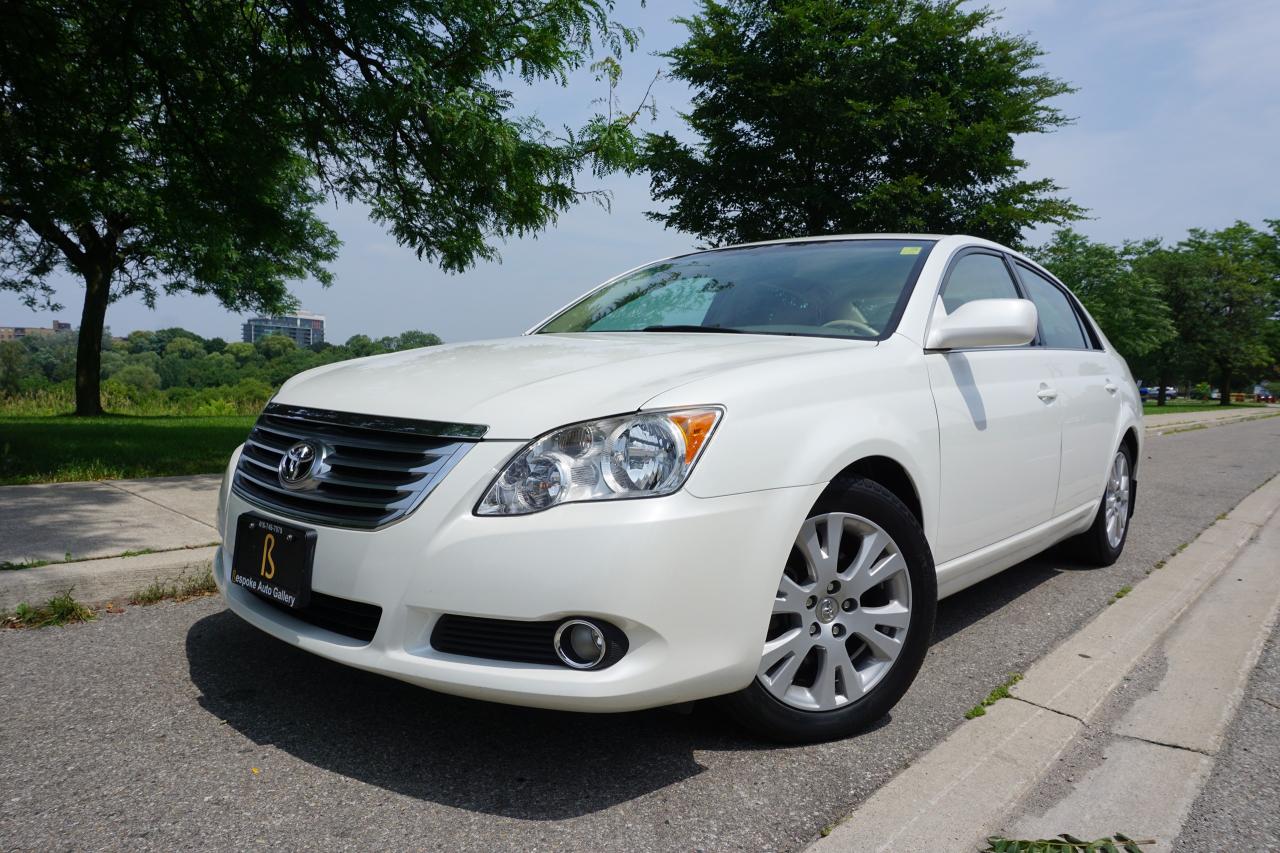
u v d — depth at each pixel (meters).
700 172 17.31
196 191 7.91
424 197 7.54
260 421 2.61
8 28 6.48
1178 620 3.57
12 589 3.22
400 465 2.08
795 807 2.00
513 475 1.97
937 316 2.97
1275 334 60.84
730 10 16.95
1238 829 1.95
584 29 6.61
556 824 1.90
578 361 2.40
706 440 2.04
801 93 15.83
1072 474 3.80
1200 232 62.81
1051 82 17.58
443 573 1.95
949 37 17.27
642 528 1.92
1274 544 5.21
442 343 3.19
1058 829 1.93
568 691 1.90
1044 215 17.52
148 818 1.88
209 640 3.03
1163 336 46.56
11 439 8.39
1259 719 2.59
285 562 2.21
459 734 2.33
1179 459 11.13
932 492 2.69
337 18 6.32
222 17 6.99
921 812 1.96
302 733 2.31
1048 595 3.95
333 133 7.31
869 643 2.45
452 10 6.27
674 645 1.96
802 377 2.33
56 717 2.38
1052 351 3.84
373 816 1.91
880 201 16.33
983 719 2.49
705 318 3.23
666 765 2.19
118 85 7.30
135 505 4.88
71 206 8.86
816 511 2.29
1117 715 2.57
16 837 1.79
